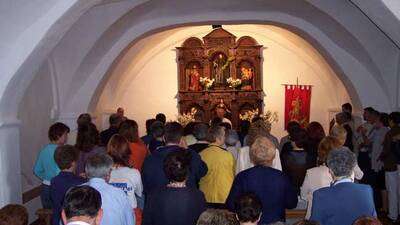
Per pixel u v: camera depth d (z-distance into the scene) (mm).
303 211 5566
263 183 4039
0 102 5934
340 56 10055
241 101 14250
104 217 3672
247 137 5922
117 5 8562
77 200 2828
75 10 6062
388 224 7637
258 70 14188
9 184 6117
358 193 3619
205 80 14172
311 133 6660
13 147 6285
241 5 9617
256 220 3182
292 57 14156
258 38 14266
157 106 14359
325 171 4336
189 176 4777
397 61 9117
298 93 14102
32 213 7910
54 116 9164
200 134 5867
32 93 8094
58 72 9188
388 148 7633
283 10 9766
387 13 6023
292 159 5375
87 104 9805
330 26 9555
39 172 5770
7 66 5906
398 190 7707
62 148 4340
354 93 10383
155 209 3811
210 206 5305
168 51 14320
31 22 5875
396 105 9430
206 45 14297
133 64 13328
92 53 9305
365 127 8672
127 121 5945
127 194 4453
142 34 9906
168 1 9344
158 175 4742
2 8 5664
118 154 4539
